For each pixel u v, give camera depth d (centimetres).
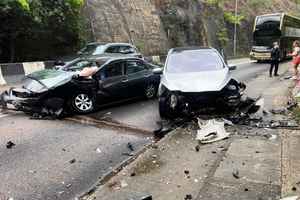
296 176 478
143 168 542
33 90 890
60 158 614
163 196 446
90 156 623
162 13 3484
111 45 1644
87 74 959
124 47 1694
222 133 695
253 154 577
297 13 7094
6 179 529
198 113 831
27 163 591
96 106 997
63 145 684
